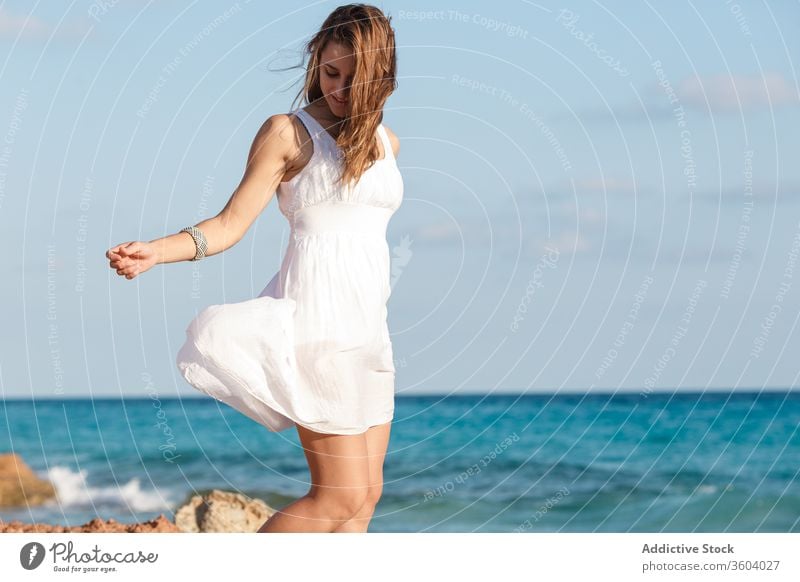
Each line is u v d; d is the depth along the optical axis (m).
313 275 3.05
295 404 2.96
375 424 3.17
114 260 2.75
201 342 2.96
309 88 3.14
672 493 13.66
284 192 3.12
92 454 16.12
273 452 15.47
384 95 3.02
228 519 6.36
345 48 2.97
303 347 3.02
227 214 2.99
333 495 3.08
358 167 3.00
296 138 3.04
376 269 3.12
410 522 12.61
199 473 14.37
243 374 2.95
